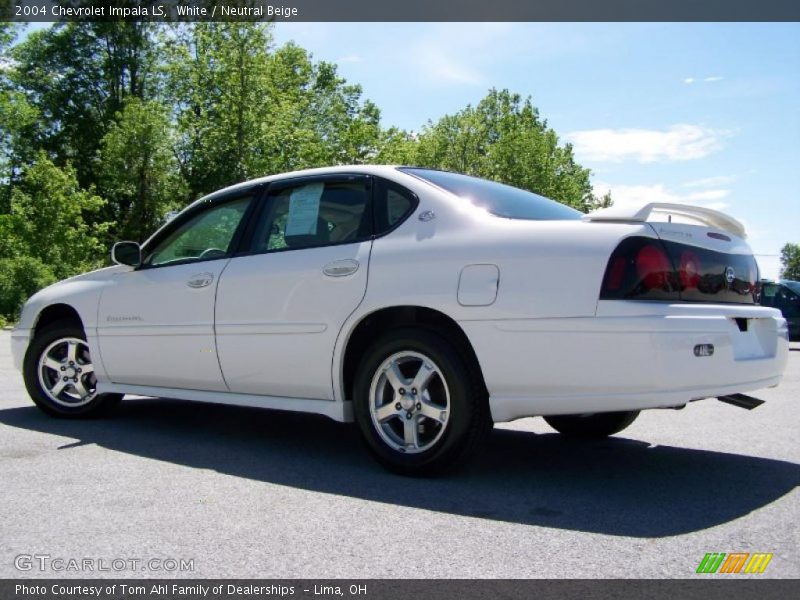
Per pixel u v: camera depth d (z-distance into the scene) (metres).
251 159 33.94
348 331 4.23
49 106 42.22
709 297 3.79
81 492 3.73
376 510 3.46
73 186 30.66
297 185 4.82
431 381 4.04
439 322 4.12
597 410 3.62
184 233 5.27
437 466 3.96
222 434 5.23
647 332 3.46
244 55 33.16
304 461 4.43
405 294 4.01
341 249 4.38
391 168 4.53
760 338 4.02
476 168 43.22
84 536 3.10
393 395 4.14
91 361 5.54
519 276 3.73
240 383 4.76
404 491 3.78
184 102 39.25
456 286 3.88
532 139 43.38
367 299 4.15
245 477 4.05
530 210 4.37
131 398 6.98
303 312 4.41
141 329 5.21
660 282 3.59
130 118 35.09
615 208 3.79
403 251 4.12
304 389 4.46
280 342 4.50
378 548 2.97
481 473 4.17
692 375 3.50
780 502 3.63
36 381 5.77
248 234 4.89
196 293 4.93
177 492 3.74
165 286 5.12
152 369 5.19
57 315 5.98
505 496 3.70
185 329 4.96
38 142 42.91
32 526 3.21
